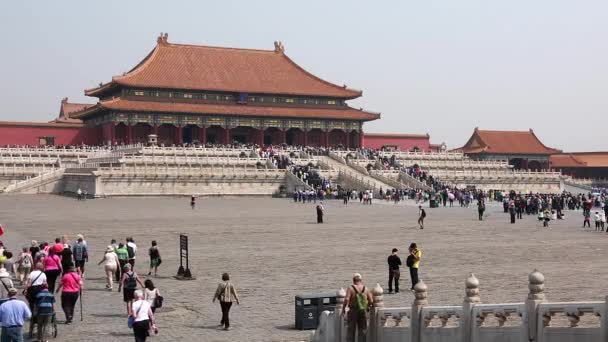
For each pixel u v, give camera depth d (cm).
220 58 19538
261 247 5416
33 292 2794
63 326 2941
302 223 7525
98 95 19088
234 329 2864
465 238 6103
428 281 3853
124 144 16175
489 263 4534
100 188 11875
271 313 3139
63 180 13112
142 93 17450
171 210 9300
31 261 3659
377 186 12800
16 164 13562
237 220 7812
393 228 7012
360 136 19162
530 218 8538
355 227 7094
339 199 12056
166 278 4044
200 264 4541
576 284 3644
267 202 11269
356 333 2475
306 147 17000
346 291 2603
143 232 6425
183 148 13862
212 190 12725
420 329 2284
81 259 3875
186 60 18975
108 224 7162
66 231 6419
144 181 12300
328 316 2622
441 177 15025
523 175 15700
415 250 3647
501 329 2036
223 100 18188
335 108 19250
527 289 3522
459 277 3978
